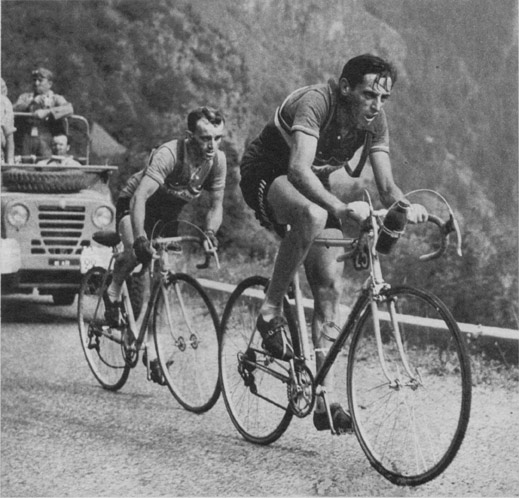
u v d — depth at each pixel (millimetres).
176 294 5074
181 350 4676
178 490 3346
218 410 4680
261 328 3732
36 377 5402
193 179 4703
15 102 9203
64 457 3824
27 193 7430
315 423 3734
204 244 4703
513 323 5930
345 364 5406
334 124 3574
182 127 9805
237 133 9344
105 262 7203
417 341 5305
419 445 3564
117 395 5039
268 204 3795
